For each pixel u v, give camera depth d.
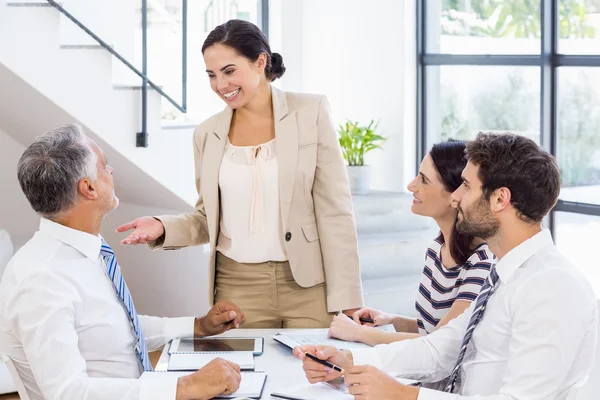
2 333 2.73
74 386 2.55
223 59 3.58
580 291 2.46
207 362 2.97
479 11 7.39
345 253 3.74
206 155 3.77
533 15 6.96
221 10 7.89
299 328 3.66
